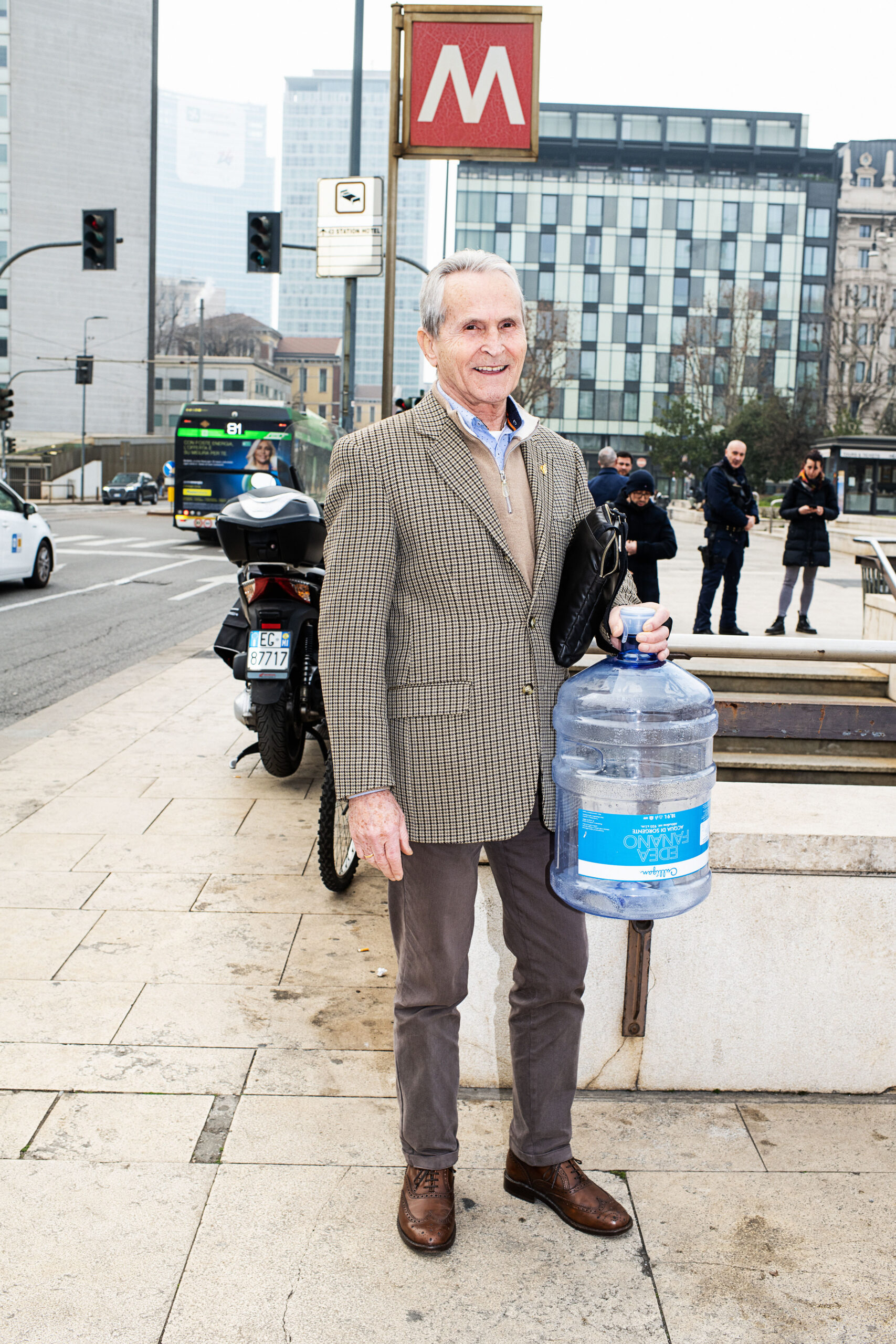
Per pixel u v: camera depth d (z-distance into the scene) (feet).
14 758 20.63
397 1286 7.25
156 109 308.81
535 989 7.84
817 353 275.18
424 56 21.24
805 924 9.36
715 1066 9.62
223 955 12.39
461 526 7.13
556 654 7.47
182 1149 8.70
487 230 270.46
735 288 256.93
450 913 7.47
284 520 16.37
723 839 9.15
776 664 18.45
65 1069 9.85
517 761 7.30
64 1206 7.96
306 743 22.20
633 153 282.15
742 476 32.48
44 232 301.02
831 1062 9.61
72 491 208.13
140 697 26.30
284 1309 7.02
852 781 16.46
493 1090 9.73
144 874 14.82
